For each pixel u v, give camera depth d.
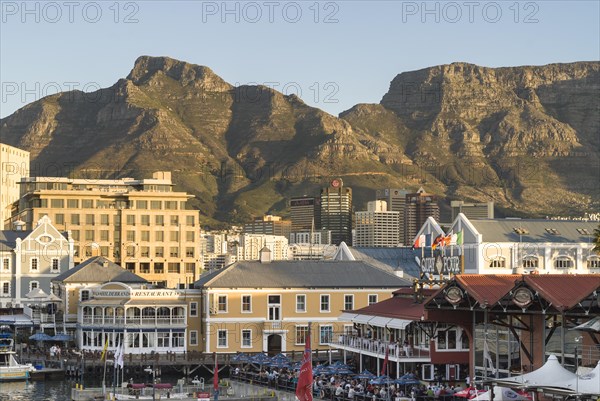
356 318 156.38
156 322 180.38
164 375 171.62
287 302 183.25
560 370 84.69
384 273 189.25
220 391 146.12
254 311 182.00
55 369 168.75
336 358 176.12
